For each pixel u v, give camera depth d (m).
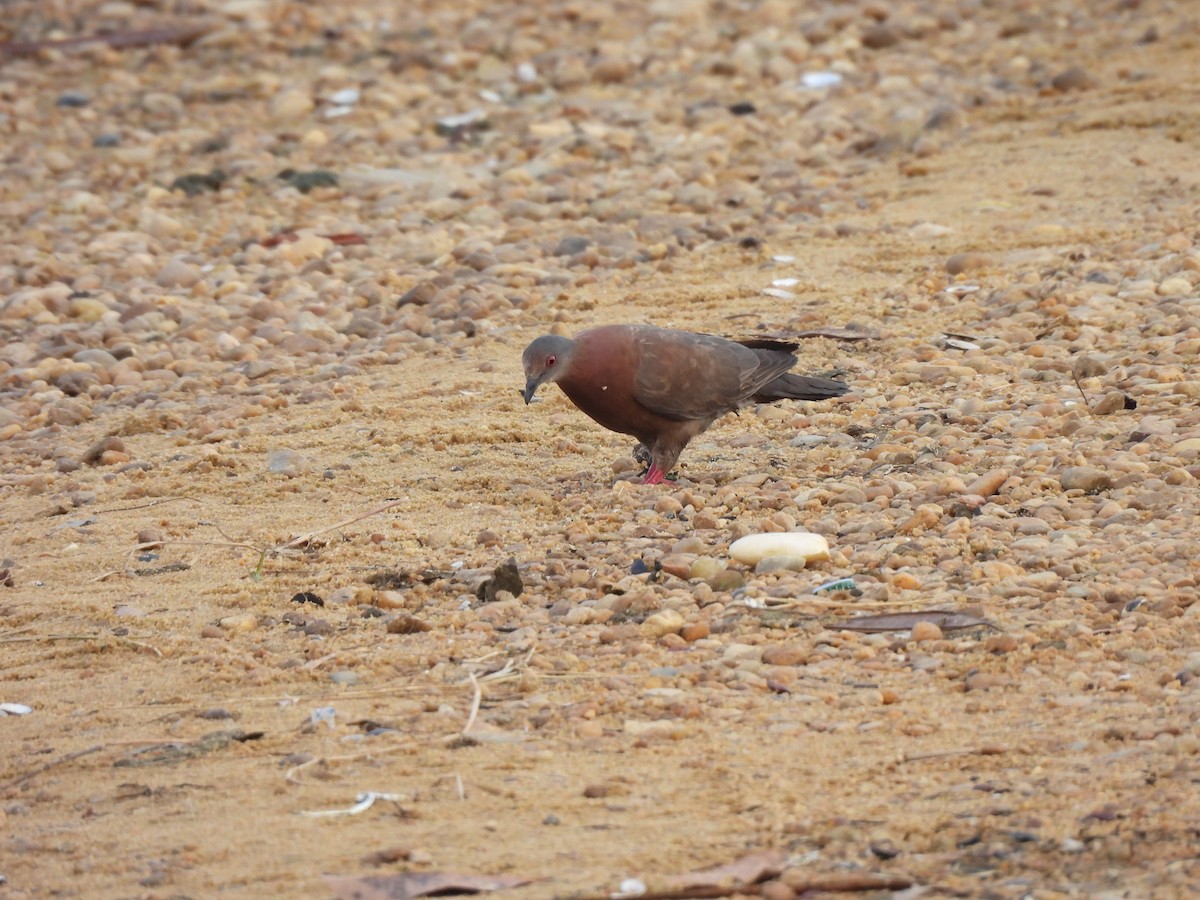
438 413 14.15
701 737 7.88
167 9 34.38
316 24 32.50
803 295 16.94
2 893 6.74
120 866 6.91
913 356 14.64
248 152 24.67
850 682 8.48
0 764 8.13
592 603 9.73
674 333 11.98
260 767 7.87
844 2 31.84
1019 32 28.75
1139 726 7.61
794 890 6.33
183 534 11.61
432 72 29.16
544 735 8.04
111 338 17.20
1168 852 6.45
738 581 9.88
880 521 10.68
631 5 32.91
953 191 20.27
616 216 20.42
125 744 8.23
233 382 15.76
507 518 11.57
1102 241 17.62
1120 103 23.20
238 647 9.50
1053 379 13.70
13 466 13.71
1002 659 8.56
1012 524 10.48
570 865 6.63
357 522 11.64
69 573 11.00
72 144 26.11
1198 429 11.95
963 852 6.57
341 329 17.17
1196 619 8.83
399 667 9.05
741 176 22.03
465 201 21.78
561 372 11.65
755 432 13.18
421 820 7.16
